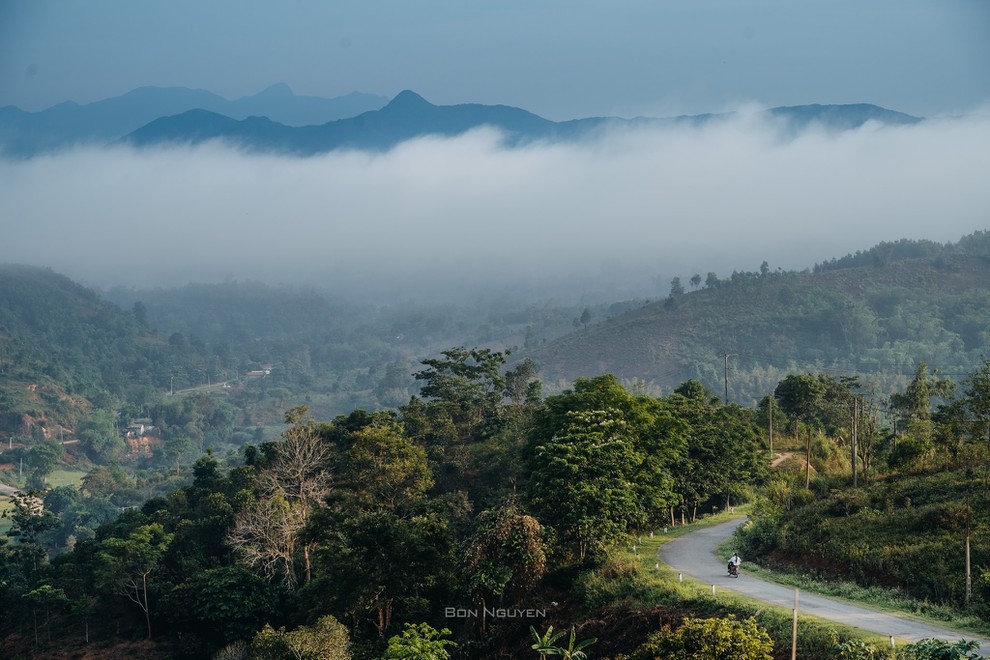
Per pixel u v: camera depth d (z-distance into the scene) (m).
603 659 42.41
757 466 80.81
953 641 34.72
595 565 54.69
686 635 34.66
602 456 57.31
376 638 55.38
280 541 72.75
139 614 77.12
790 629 37.59
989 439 60.72
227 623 66.06
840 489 62.62
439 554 56.34
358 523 57.19
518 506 58.75
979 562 43.03
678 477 70.81
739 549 56.59
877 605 41.31
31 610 80.00
